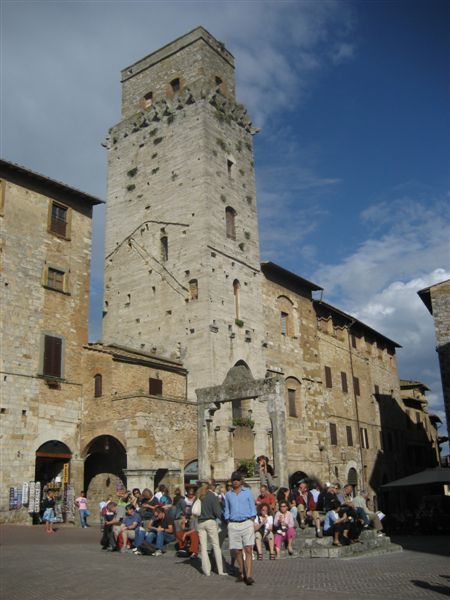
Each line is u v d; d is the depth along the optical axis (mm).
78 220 38125
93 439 33938
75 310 36406
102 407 34094
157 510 20047
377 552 21047
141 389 35625
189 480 34906
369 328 61156
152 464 31750
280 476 27438
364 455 54875
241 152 48938
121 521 20516
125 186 48656
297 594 11781
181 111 47062
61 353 34844
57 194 37031
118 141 50594
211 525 14984
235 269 44344
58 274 36125
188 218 43844
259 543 18672
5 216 33625
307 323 51219
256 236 47750
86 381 35406
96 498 35781
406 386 71938
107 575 14383
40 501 32625
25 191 35094
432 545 26906
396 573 14906
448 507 44688
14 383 32000
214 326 40781
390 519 42469
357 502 22891
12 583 13281
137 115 49719
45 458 33188
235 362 41875
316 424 48531
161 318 42938
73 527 30562
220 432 39031
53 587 12758
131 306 44938
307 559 18531
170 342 41812
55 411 33656
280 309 48375
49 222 36031
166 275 43656
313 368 50188
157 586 12844
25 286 33812
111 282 46750
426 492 65062
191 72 48781
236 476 14062
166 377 38469
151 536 19703
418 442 70625
